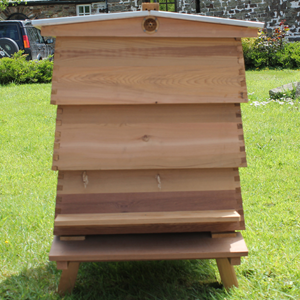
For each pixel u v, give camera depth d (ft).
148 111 6.17
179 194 6.30
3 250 8.29
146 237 6.59
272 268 7.47
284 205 10.48
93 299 6.76
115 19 5.84
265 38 45.75
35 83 33.78
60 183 6.20
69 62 5.98
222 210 6.27
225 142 6.24
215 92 6.11
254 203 10.85
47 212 10.18
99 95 5.98
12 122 19.60
